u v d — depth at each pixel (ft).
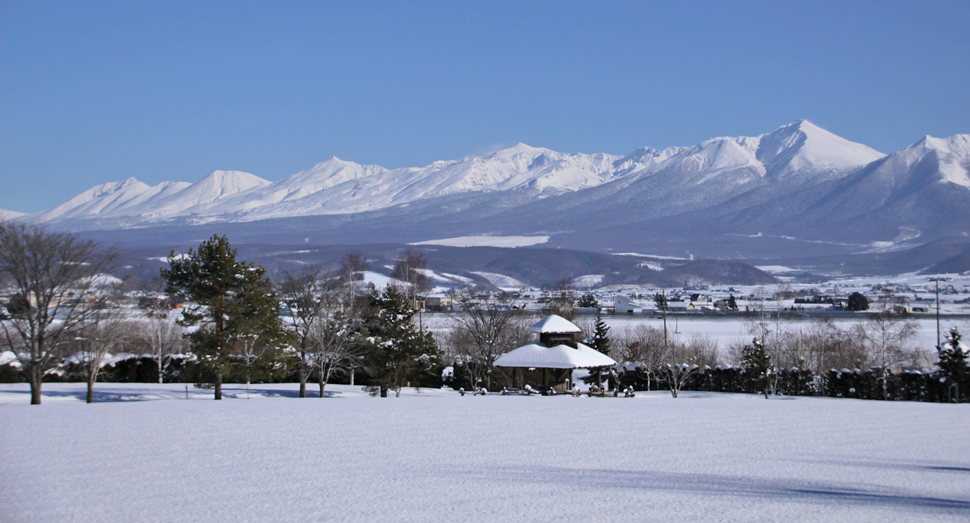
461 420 97.09
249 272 175.83
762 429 86.58
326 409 118.01
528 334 273.95
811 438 78.18
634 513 44.21
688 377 238.27
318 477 55.52
